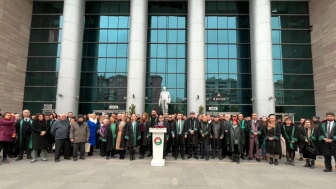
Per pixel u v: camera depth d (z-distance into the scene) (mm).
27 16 24312
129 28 24406
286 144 9578
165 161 9727
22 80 23578
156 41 25047
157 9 25297
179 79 24531
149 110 24031
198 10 22688
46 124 9688
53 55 24500
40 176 6875
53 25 24953
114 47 25016
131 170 7812
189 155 10594
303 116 22922
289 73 23594
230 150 9781
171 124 10570
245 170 8117
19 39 23094
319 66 22406
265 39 21531
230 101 23906
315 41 23094
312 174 7609
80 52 23766
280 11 24594
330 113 8305
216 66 24453
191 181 6461
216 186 6000
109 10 25391
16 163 8992
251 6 23500
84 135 9984
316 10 23047
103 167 8289
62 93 21562
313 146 8680
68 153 10125
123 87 24375
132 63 22219
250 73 24188
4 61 21156
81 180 6434
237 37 24828
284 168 8617
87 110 24078
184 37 25109
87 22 25219
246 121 11016
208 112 23703
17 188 5656
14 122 9117
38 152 10609
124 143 10109
